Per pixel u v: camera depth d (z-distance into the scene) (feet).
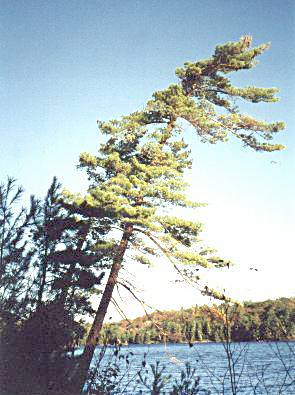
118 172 55.26
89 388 18.25
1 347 18.90
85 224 44.01
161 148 56.90
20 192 24.77
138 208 50.24
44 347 19.72
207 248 50.80
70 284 25.91
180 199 51.06
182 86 62.49
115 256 49.42
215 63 60.29
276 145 56.90
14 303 21.33
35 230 26.04
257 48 58.34
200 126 57.62
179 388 12.80
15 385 18.30
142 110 58.08
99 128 56.85
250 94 59.31
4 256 22.36
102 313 46.39
